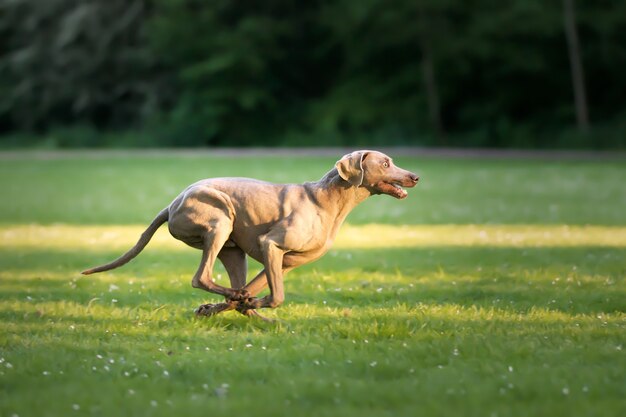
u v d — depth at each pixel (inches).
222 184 367.6
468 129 2374.5
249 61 2500.0
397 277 512.7
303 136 2396.7
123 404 262.7
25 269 555.2
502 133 2183.8
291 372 297.7
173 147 2465.6
